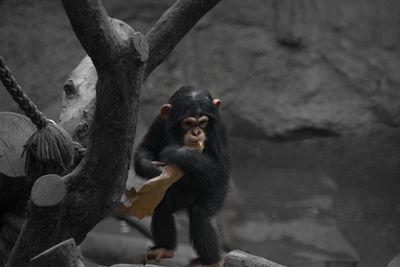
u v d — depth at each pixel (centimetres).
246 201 1630
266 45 2070
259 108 2042
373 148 1962
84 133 784
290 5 2070
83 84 830
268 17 2078
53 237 653
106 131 634
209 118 792
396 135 2033
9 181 740
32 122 693
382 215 1572
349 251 1412
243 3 2078
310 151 1966
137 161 804
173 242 808
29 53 2039
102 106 625
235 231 1455
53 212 632
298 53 2072
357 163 1870
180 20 780
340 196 1673
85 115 794
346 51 2077
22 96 646
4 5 2045
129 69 612
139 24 2045
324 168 1842
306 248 1424
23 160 742
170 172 746
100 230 1457
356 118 2052
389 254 1407
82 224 673
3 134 750
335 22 2083
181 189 795
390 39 2088
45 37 2044
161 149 829
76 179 657
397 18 2095
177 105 791
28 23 2048
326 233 1483
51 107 1995
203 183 776
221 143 806
